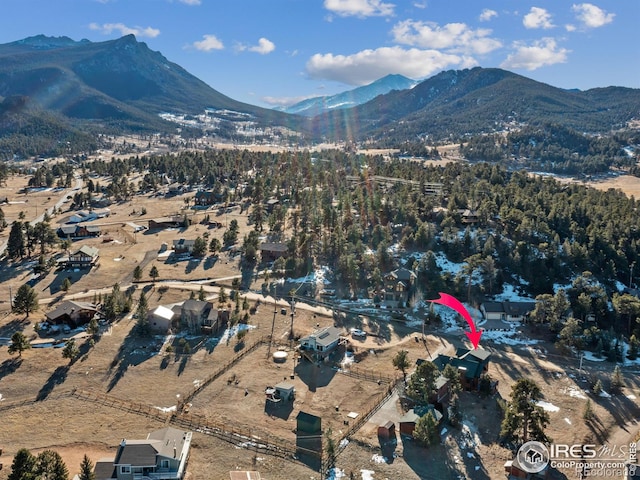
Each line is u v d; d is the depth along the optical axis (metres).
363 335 92.31
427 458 59.88
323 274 117.00
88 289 106.62
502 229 131.88
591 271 114.94
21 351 78.12
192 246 130.88
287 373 78.38
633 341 90.88
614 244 122.94
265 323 95.38
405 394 72.50
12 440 60.03
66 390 70.94
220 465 57.06
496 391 76.50
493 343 93.19
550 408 73.38
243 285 112.12
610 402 75.50
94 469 53.44
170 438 57.94
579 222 136.62
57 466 50.28
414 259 118.81
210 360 81.31
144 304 93.62
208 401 69.88
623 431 68.88
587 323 99.06
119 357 80.62
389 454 60.28
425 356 85.81
